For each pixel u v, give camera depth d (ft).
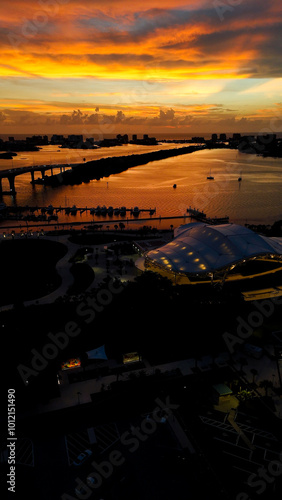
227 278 356.38
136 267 406.62
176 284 347.15
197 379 252.62
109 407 227.61
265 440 202.80
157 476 180.14
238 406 229.45
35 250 536.83
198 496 170.19
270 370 263.49
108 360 272.72
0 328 274.98
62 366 260.83
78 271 436.35
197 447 197.26
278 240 405.59
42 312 307.17
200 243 371.35
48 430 209.87
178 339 287.89
